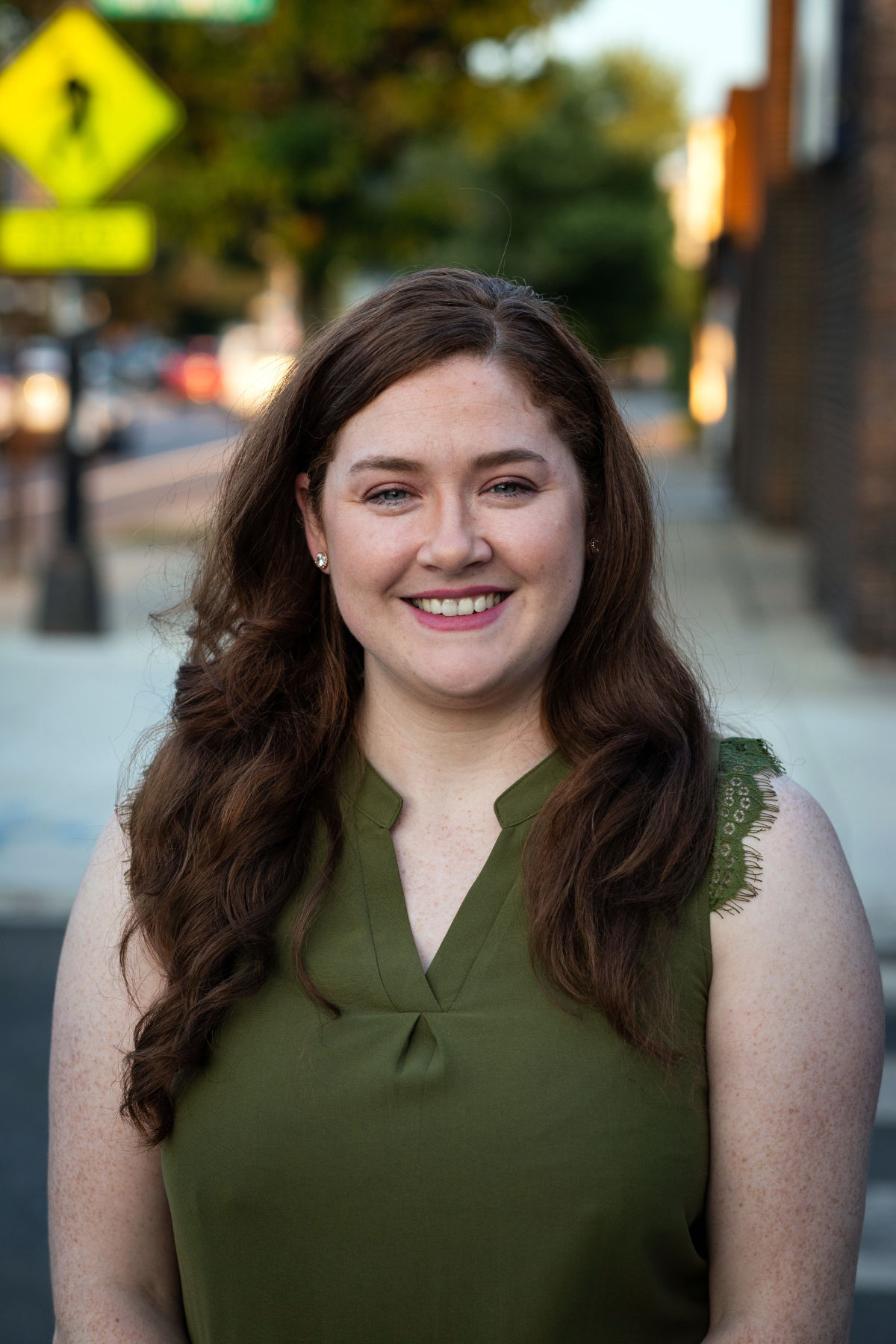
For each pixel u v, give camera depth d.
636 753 1.53
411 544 1.48
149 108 8.59
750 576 12.82
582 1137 1.40
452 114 13.55
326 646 1.66
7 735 7.44
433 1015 1.45
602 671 1.57
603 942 1.42
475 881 1.51
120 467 24.38
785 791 1.51
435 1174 1.41
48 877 5.70
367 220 13.93
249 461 1.66
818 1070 1.42
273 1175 1.44
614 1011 1.41
